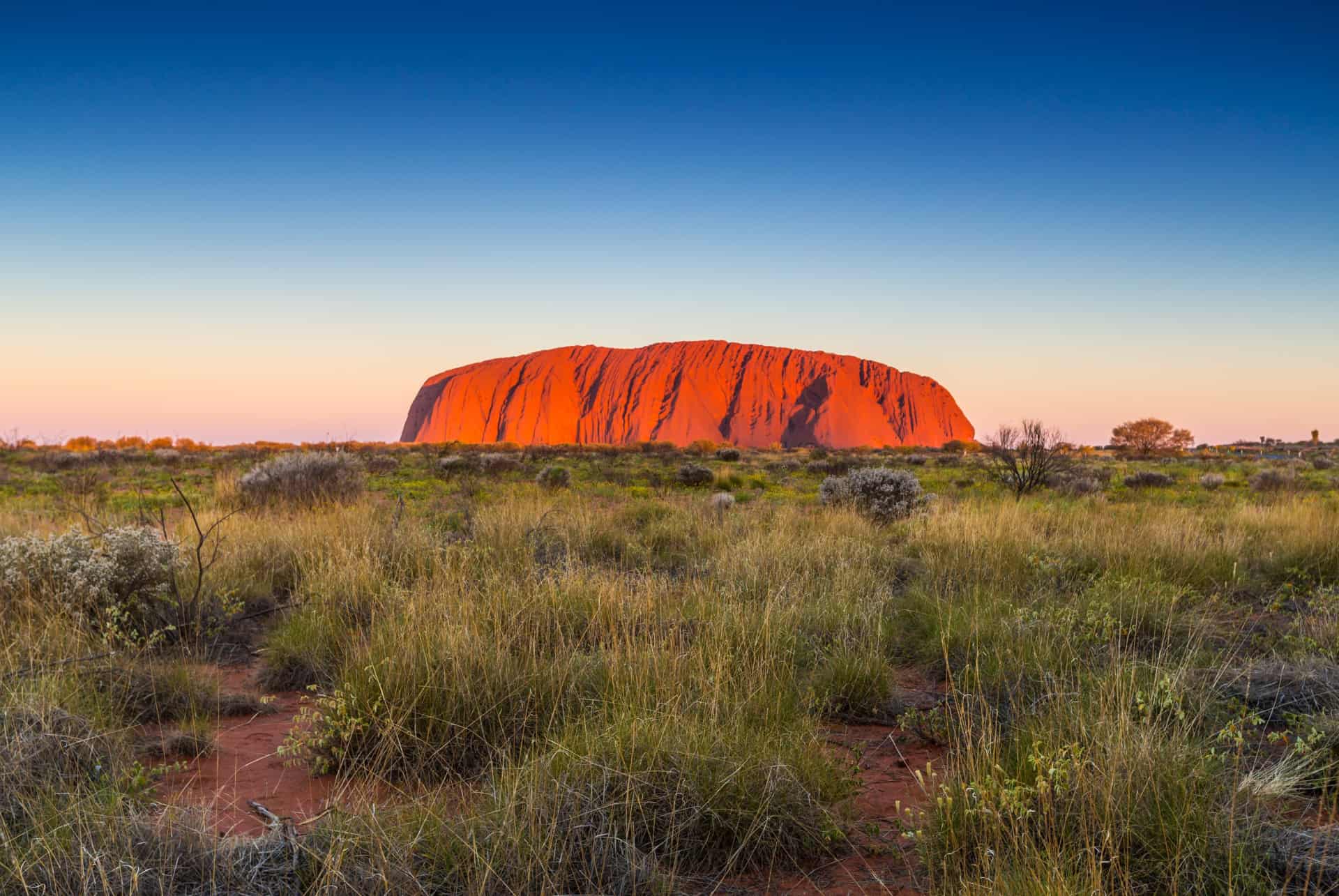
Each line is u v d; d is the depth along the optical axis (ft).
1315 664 17.72
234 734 16.03
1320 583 28.76
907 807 12.70
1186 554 31.83
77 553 22.21
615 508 53.83
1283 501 61.05
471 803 11.19
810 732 14.14
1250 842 9.84
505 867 9.49
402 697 14.52
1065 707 14.35
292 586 27.81
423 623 18.16
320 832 10.07
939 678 19.31
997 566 29.07
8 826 9.81
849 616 22.04
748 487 90.94
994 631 20.20
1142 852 10.16
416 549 29.07
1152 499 75.20
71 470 98.22
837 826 11.42
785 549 31.24
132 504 55.88
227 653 21.57
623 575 26.12
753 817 11.07
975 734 14.70
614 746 12.14
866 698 17.37
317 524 35.12
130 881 8.55
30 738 11.97
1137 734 12.00
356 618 22.77
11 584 21.22
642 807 10.99
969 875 10.02
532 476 100.07
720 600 22.48
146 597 22.24
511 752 13.92
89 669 16.55
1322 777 12.62
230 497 49.98
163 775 13.32
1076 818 10.41
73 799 10.05
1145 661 17.37
